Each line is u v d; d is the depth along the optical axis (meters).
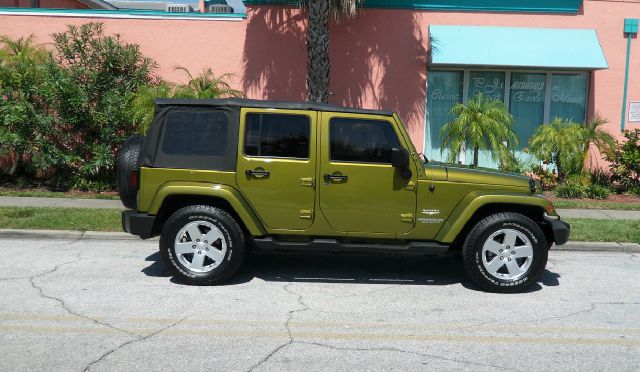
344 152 6.69
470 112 12.58
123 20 14.22
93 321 5.51
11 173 13.62
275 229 6.73
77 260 7.79
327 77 12.91
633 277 7.55
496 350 5.00
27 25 14.19
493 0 13.96
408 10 14.05
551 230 6.84
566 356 4.89
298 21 14.08
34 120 12.47
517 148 14.48
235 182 6.64
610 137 13.25
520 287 6.70
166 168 6.64
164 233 6.66
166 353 4.79
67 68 13.18
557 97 14.38
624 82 14.27
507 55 13.46
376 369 4.56
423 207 6.72
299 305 6.16
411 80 14.17
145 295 6.35
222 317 5.71
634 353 4.98
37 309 5.81
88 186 13.10
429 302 6.37
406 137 6.71
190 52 14.26
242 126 6.64
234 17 14.14
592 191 13.26
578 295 6.71
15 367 4.46
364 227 6.74
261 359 4.71
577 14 14.12
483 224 6.67
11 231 9.11
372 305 6.22
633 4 14.10
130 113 12.68
